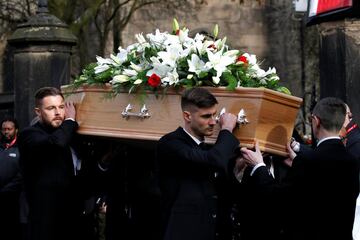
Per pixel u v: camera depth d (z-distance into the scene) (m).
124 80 6.24
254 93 5.68
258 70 6.16
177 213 5.48
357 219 5.43
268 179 5.59
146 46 6.29
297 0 11.03
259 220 6.02
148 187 6.98
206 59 6.01
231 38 22.34
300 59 22.72
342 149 5.44
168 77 5.93
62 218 6.66
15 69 10.67
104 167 6.93
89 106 6.62
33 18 10.62
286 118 5.88
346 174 5.39
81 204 6.89
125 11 20.56
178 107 5.97
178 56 6.03
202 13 21.94
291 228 5.46
